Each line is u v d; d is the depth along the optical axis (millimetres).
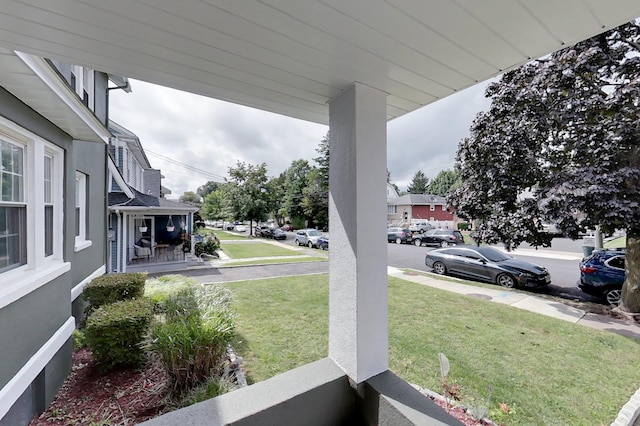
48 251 3055
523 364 3266
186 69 1541
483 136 6043
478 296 6172
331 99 1893
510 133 5547
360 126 1692
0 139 2242
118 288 4281
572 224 4793
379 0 1050
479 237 6328
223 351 2852
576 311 5203
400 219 32000
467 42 1300
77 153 4598
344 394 1704
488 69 1531
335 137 1853
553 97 5215
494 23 1175
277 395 1531
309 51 1365
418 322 4570
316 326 4312
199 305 3572
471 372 3072
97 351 3016
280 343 3713
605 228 4723
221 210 28953
